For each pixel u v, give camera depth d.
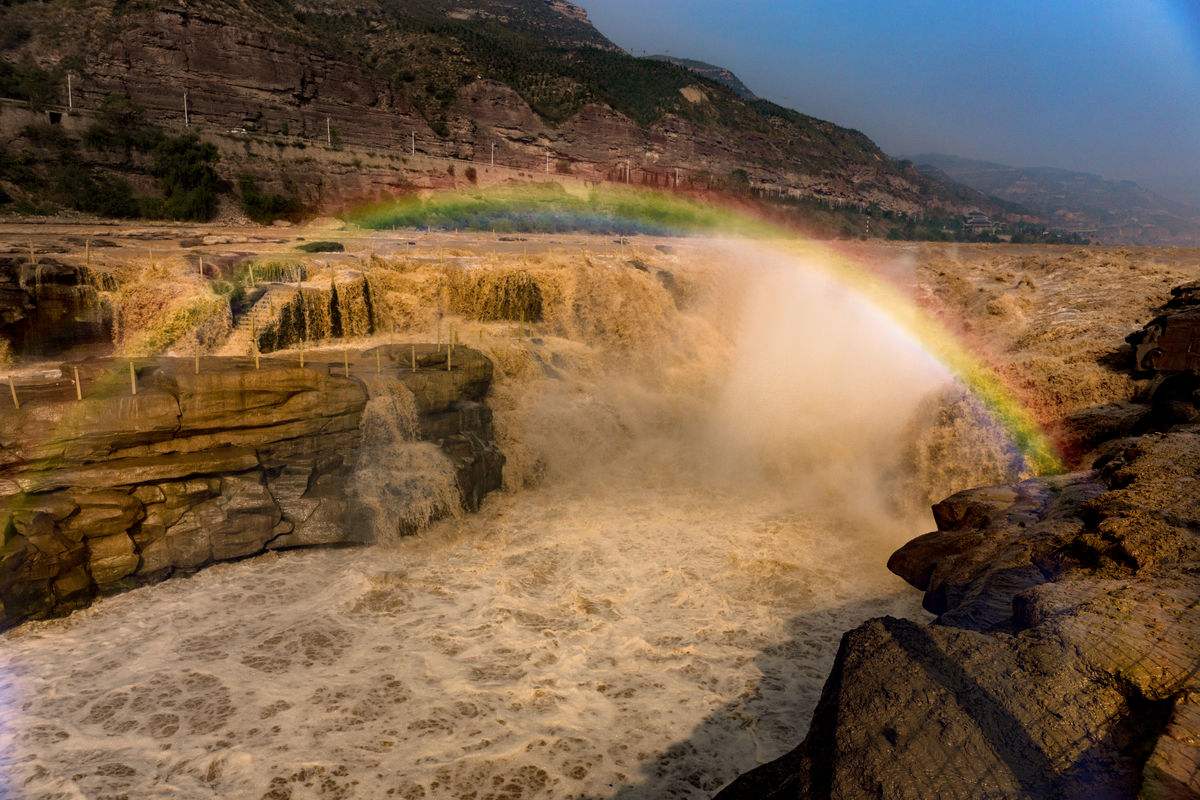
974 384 17.67
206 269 19.62
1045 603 6.47
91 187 45.91
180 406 11.73
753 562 13.41
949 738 4.84
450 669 9.92
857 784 4.64
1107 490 10.18
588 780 7.93
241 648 10.21
